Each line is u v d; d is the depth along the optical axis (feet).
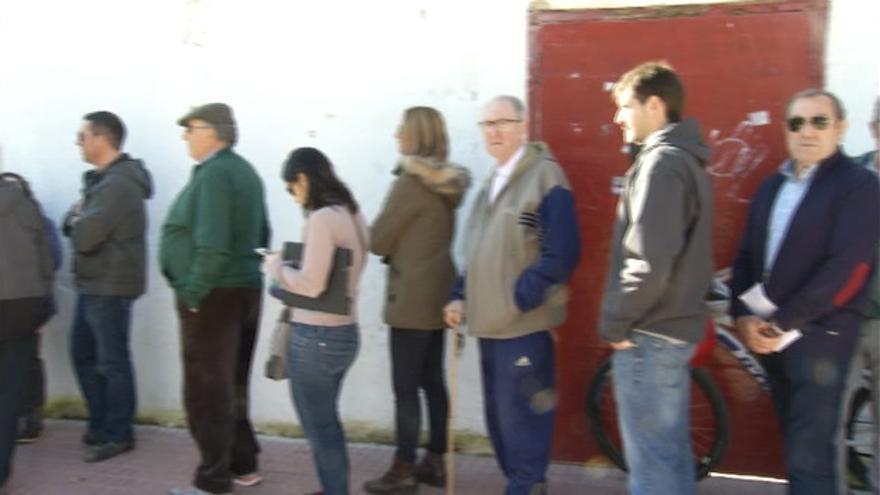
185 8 17.35
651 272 10.32
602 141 15.17
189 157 17.66
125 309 16.71
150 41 17.63
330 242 12.78
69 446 17.46
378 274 16.81
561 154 15.39
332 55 16.65
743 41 14.42
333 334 13.01
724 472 15.31
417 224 14.23
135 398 17.48
